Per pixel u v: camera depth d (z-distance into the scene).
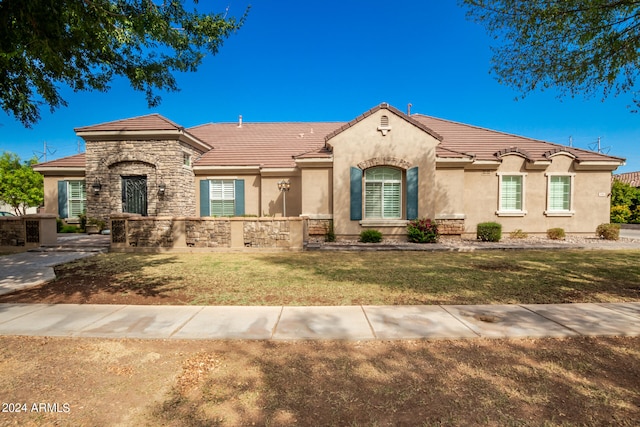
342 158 14.88
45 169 18.17
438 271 8.85
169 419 2.83
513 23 8.05
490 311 5.59
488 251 12.62
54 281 7.73
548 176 16.52
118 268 9.14
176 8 7.48
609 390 3.29
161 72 8.60
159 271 8.77
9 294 6.68
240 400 3.10
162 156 16.03
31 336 4.54
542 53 8.18
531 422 2.81
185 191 16.77
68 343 4.33
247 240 12.45
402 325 4.93
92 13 5.95
